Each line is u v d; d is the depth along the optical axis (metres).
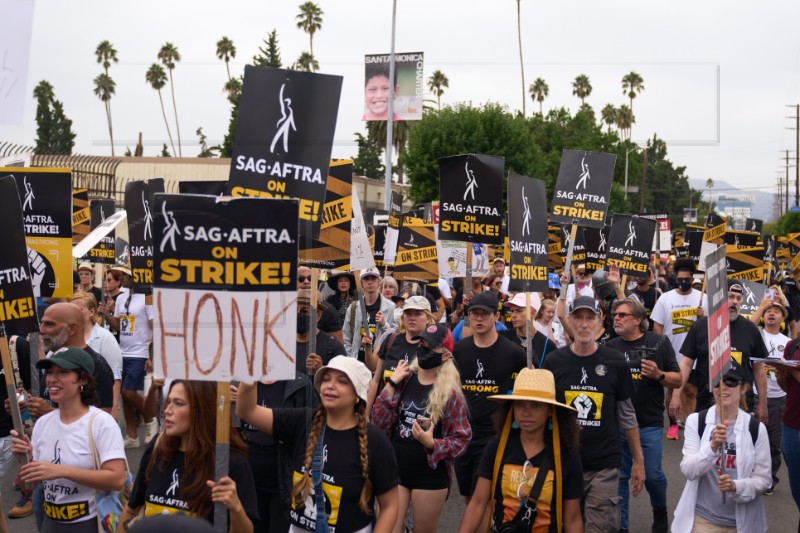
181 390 4.31
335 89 5.48
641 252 13.78
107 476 5.16
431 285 14.34
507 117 46.25
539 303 10.18
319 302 7.98
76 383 5.23
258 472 5.89
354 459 4.82
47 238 7.35
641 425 7.93
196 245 4.20
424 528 6.42
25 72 4.97
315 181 5.46
